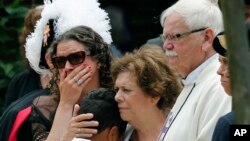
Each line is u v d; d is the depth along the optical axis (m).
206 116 8.46
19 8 24.19
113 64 9.34
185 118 8.69
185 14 8.76
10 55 23.78
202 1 8.89
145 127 9.18
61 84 10.49
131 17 25.56
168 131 8.80
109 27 11.57
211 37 8.80
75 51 10.48
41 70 12.30
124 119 9.18
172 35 8.88
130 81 9.07
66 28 11.52
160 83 9.02
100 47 10.65
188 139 8.59
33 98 12.27
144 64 9.03
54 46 10.71
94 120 9.09
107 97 9.23
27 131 11.76
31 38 12.38
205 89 8.66
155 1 26.02
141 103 9.09
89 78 10.53
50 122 10.91
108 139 9.27
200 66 8.88
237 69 3.21
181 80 9.24
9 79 22.95
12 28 24.05
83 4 11.65
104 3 24.84
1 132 12.20
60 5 11.77
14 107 12.17
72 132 9.13
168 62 9.12
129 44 23.62
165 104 9.20
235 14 3.23
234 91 3.23
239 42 3.22
